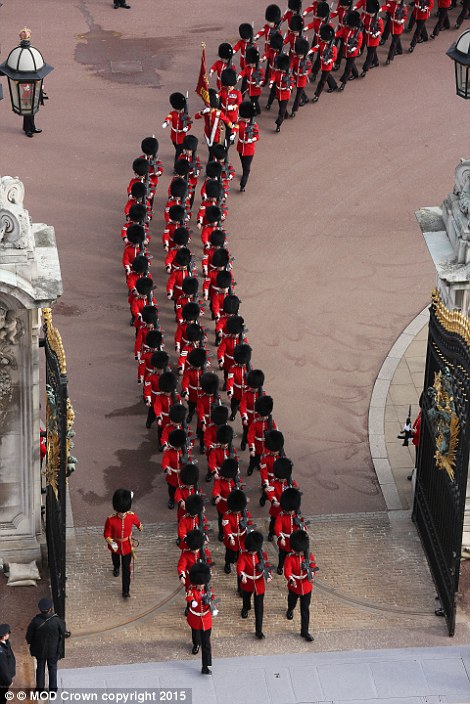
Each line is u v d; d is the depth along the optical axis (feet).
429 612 355.36
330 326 454.40
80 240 486.38
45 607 320.29
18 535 359.46
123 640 343.46
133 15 621.31
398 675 335.47
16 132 540.52
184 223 459.73
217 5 633.61
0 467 350.43
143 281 426.10
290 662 338.34
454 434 337.11
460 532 335.47
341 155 538.88
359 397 426.92
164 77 578.66
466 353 321.11
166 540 374.63
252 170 528.22
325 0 607.37
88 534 375.04
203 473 400.06
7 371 338.13
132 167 506.89
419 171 530.68
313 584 361.71
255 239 492.13
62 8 623.77
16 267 319.68
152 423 410.72
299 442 410.11
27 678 331.98
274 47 548.31
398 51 602.44
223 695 328.70
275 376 433.89
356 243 492.95
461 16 624.59
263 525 382.63
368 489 394.93
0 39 594.24
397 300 467.52
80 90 567.59
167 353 435.94
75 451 402.31
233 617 351.87
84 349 440.04
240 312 458.50
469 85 336.70
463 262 340.80
